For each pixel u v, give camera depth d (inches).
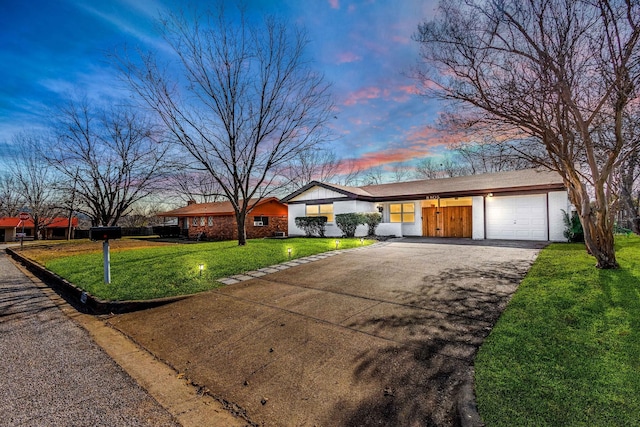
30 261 477.4
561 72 209.6
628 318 145.9
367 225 639.1
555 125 256.8
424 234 642.2
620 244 398.0
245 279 284.5
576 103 227.1
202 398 111.9
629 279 205.5
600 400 91.1
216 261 355.6
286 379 121.8
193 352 150.3
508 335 141.4
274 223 975.6
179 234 1184.8
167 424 96.5
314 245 496.4
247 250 446.0
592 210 257.3
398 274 277.6
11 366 137.5
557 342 130.8
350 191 687.7
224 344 157.1
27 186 1200.2
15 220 1381.6
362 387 113.0
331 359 135.1
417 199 631.8
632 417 83.0
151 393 115.1
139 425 95.9
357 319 178.2
